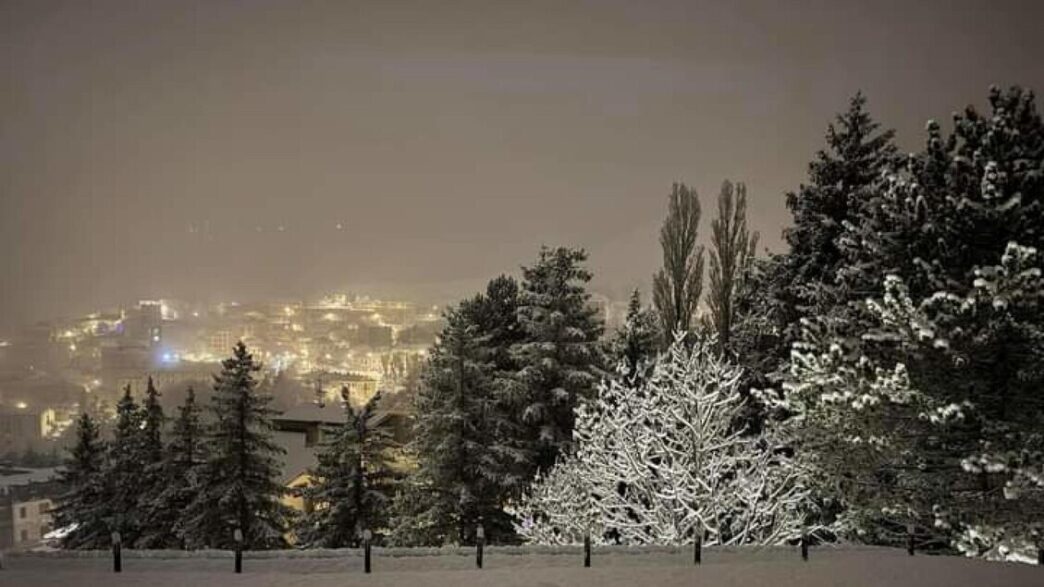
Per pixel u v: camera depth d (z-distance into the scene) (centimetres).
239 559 1681
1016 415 2058
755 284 3600
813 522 2762
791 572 1617
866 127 3206
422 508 3441
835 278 2845
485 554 1898
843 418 2186
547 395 3553
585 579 1568
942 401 2052
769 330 3225
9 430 11381
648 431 2598
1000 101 2277
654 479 2598
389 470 3556
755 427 3341
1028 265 1952
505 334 4141
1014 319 1986
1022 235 2119
